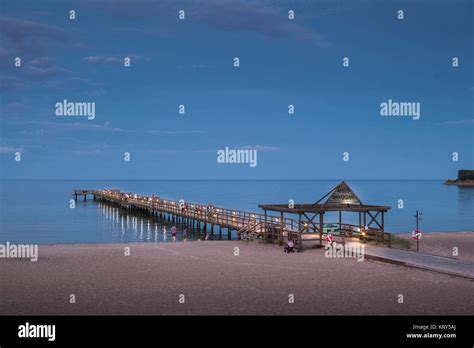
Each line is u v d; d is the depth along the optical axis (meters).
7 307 15.44
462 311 14.80
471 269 20.69
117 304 15.77
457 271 20.25
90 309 15.16
